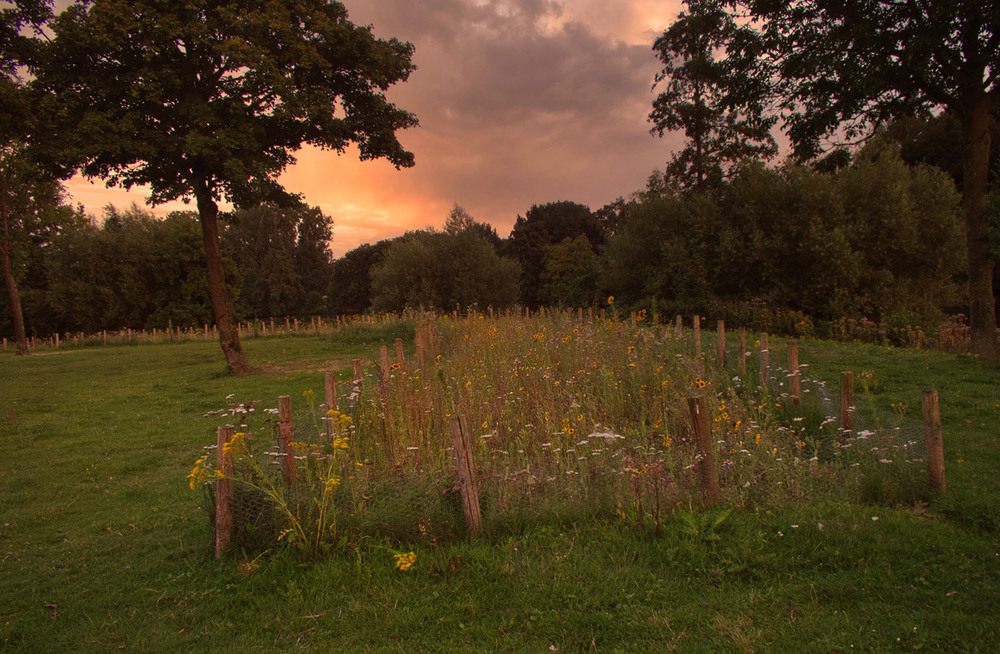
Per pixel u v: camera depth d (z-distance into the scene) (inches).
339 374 579.5
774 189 927.0
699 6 779.4
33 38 557.9
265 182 569.6
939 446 178.7
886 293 845.8
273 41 560.7
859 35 460.8
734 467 191.3
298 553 165.0
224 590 154.6
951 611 125.0
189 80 558.6
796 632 122.4
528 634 128.5
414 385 315.0
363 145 675.4
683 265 1010.1
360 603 143.0
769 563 146.8
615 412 267.4
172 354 929.5
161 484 258.4
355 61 619.5
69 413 449.1
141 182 589.6
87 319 1788.9
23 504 241.3
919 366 408.2
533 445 233.1
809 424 253.8
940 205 874.8
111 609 150.2
